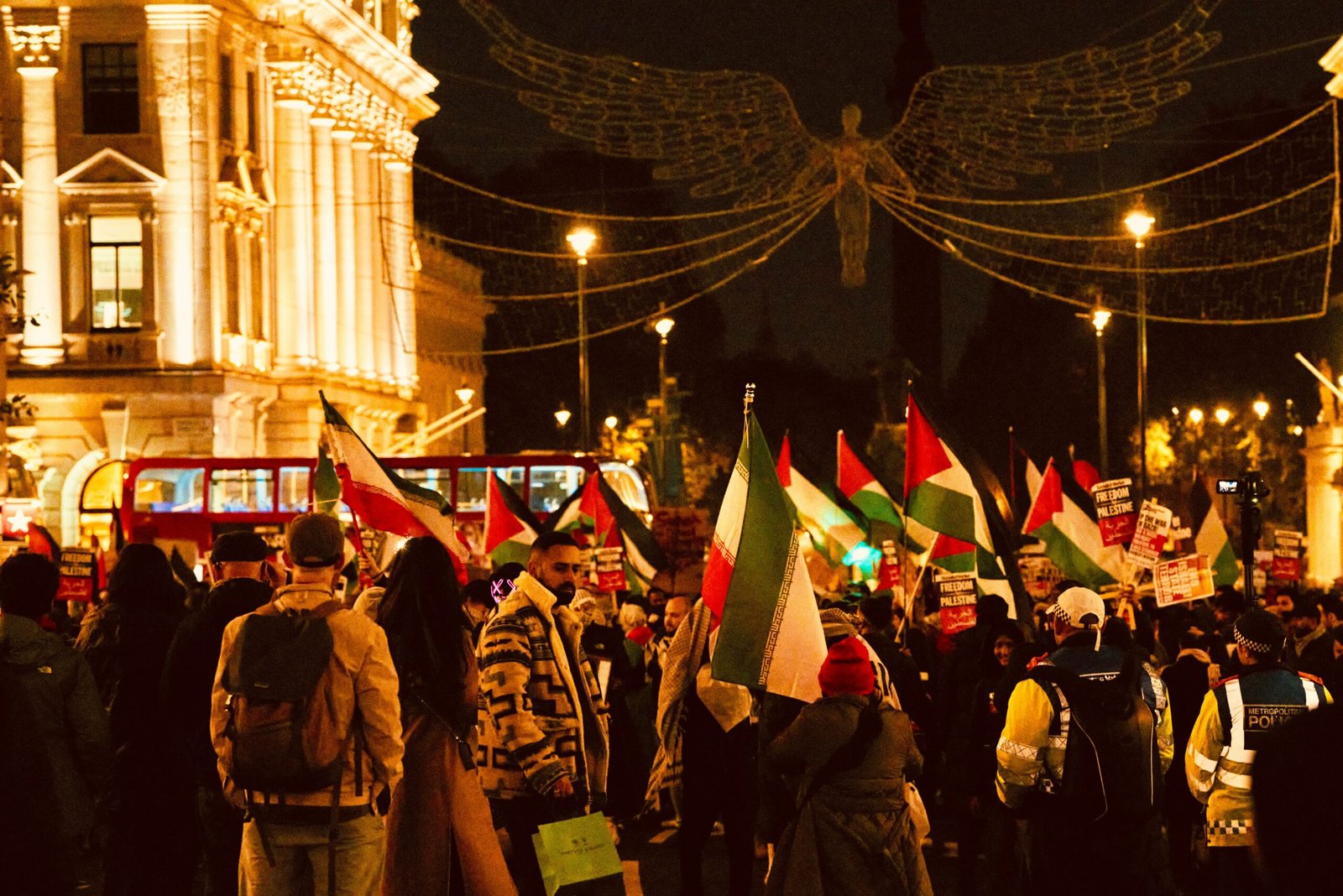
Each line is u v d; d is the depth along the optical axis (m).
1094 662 8.63
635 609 17.69
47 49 44.97
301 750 7.29
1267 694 8.88
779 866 8.34
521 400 85.00
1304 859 2.84
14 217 44.88
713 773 11.16
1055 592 11.66
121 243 45.25
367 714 7.44
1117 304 78.06
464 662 8.23
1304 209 62.53
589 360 87.25
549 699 8.81
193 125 44.97
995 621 12.98
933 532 14.31
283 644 7.37
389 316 60.84
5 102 45.06
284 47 50.91
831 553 20.31
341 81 55.09
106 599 10.58
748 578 9.33
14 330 44.38
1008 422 85.12
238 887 9.77
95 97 45.31
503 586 10.98
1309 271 65.31
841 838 8.22
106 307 45.22
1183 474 76.25
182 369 44.78
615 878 9.08
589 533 24.50
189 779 10.01
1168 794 13.01
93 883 13.31
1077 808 8.43
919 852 8.46
